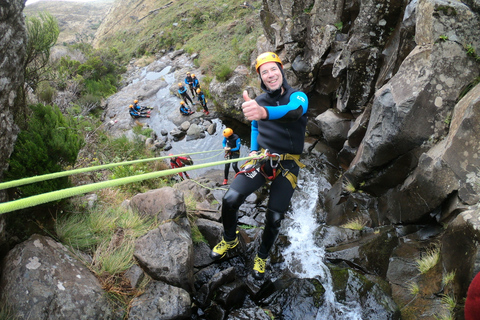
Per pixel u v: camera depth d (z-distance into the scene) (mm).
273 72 2262
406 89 3619
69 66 17938
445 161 3055
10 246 2441
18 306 1979
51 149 2734
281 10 8102
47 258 2279
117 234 2963
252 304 3037
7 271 2131
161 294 2502
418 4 3520
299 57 7727
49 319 1991
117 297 2416
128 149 8992
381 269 3248
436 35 3324
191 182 5324
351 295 2896
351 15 6449
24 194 2602
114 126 12641
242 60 12453
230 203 2615
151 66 21422
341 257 3494
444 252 2693
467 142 2918
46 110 2828
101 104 15648
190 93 14281
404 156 3801
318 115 7430
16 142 2539
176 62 20016
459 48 3295
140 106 14094
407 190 3578
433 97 3434
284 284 3219
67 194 739
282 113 1845
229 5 23453
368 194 4504
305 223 4730
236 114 10781
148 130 11328
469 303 1297
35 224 2707
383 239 3498
